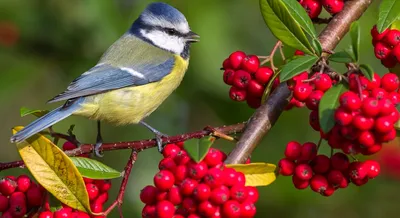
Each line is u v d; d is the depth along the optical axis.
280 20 6.39
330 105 5.67
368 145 5.62
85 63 13.54
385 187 12.44
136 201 13.80
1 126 14.44
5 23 13.40
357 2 7.39
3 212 6.55
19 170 13.62
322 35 7.25
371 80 5.58
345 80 5.84
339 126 5.70
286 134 12.73
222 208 5.89
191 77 12.48
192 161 6.04
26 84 13.53
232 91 7.51
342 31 7.29
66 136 6.91
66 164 6.10
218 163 6.00
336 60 6.01
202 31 12.10
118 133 13.78
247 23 12.55
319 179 6.19
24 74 13.54
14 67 13.55
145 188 6.23
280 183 12.28
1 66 13.52
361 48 12.38
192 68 12.23
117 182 13.96
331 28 7.28
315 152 6.12
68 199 6.19
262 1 6.38
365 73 5.65
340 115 5.50
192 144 5.95
